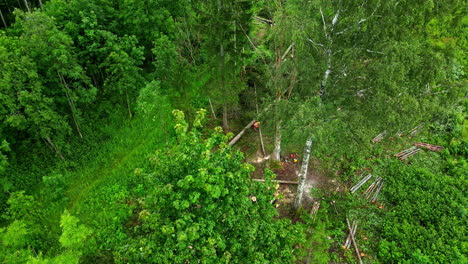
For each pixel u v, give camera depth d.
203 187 8.16
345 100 11.33
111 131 19.77
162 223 8.71
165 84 20.16
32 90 15.08
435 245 13.30
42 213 15.19
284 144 12.62
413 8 9.67
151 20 20.84
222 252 8.77
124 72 18.52
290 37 9.77
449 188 15.77
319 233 13.20
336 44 10.91
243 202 8.83
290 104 11.29
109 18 21.44
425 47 10.25
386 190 16.19
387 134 11.30
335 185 16.75
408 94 9.92
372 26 10.02
